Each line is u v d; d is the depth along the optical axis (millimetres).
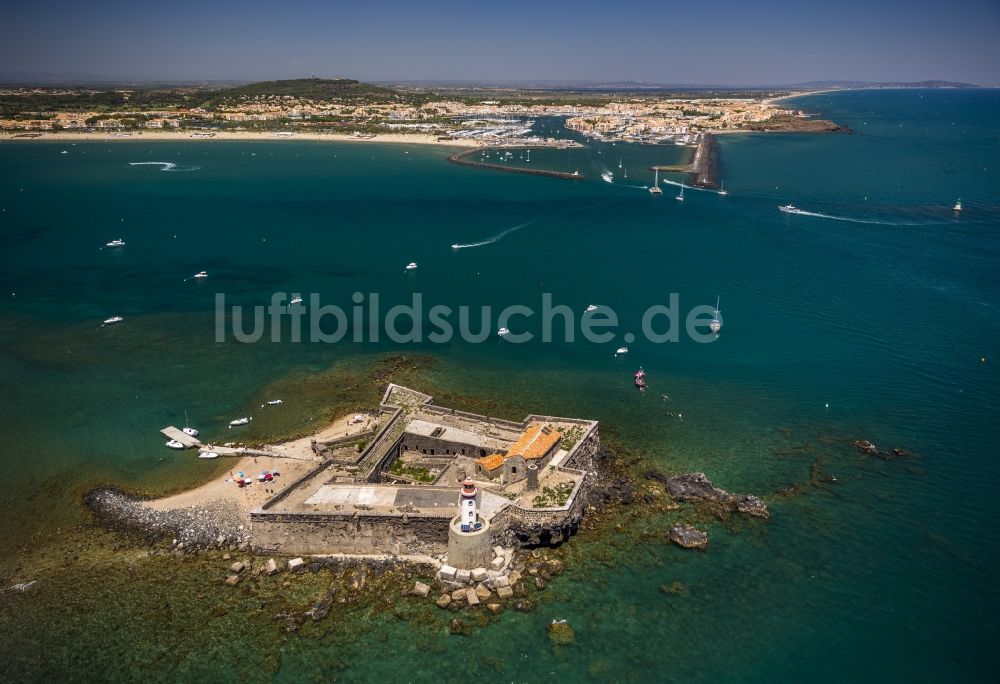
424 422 110375
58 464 108062
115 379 138125
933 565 84250
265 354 150750
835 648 73500
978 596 79500
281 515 86812
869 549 87125
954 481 100438
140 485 102312
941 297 178125
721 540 89375
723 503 96188
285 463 106812
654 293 186875
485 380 137625
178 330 163875
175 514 94625
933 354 143625
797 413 121875
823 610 78188
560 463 97375
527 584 82250
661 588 81562
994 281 190000
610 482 101250
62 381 137000
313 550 87562
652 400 128250
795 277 197250
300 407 127000
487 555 83438
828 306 173875
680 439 114938
